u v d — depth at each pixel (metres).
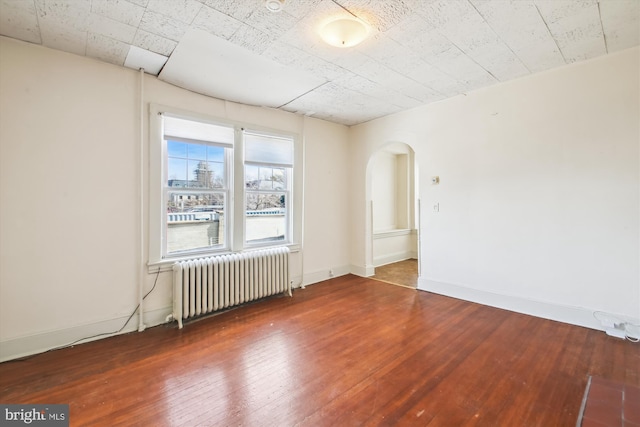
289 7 1.92
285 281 3.79
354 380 1.97
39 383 1.94
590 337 2.55
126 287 2.77
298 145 4.24
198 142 3.29
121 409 1.69
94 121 2.59
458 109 3.57
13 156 2.25
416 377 2.00
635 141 2.50
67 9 1.92
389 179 6.34
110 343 2.53
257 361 2.22
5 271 2.23
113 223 2.70
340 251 4.88
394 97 3.61
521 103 3.09
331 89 3.31
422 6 1.93
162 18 2.03
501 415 1.63
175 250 3.17
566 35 2.29
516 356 2.26
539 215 3.01
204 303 3.04
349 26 2.07
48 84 2.38
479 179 3.43
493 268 3.35
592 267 2.72
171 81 2.99
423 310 3.26
